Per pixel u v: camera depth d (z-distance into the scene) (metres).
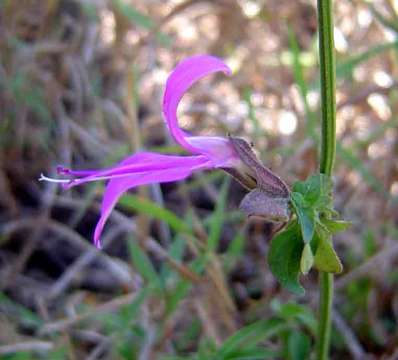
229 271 0.14
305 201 0.08
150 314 0.12
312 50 0.17
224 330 0.12
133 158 0.08
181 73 0.07
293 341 0.11
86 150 0.17
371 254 0.14
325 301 0.09
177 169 0.08
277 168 0.14
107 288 0.15
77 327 0.14
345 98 0.16
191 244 0.12
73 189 0.16
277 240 0.08
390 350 0.13
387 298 0.14
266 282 0.14
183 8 0.16
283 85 0.17
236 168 0.08
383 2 0.16
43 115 0.17
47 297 0.15
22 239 0.16
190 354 0.13
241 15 0.18
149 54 0.17
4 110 0.17
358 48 0.17
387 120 0.16
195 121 0.17
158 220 0.16
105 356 0.13
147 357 0.12
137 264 0.12
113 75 0.18
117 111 0.16
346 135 0.16
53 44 0.17
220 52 0.18
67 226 0.16
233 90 0.18
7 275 0.15
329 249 0.08
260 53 0.18
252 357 0.11
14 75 0.17
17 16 0.17
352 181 0.15
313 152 0.14
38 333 0.13
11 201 0.16
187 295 0.13
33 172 0.17
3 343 0.13
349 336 0.13
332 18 0.08
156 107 0.17
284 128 0.16
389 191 0.14
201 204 0.16
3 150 0.17
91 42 0.18
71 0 0.18
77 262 0.14
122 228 0.15
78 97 0.17
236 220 0.16
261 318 0.13
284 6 0.18
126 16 0.17
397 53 0.15
